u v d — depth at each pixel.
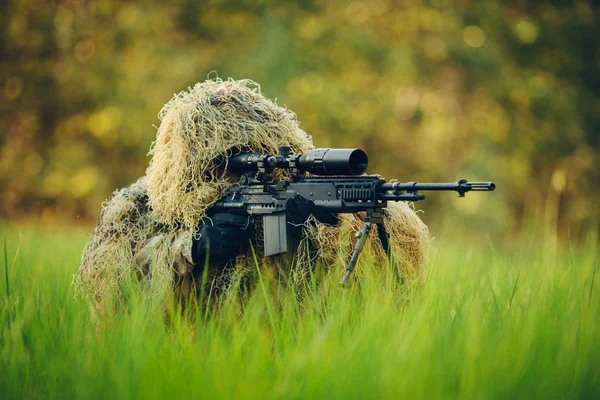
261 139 6.77
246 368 4.80
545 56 27.70
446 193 23.88
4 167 26.34
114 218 6.98
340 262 6.34
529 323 5.24
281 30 24.56
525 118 26.52
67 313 5.75
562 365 4.69
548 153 26.89
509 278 6.77
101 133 25.22
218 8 26.23
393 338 4.84
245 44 25.48
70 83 25.95
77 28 26.11
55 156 26.03
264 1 25.42
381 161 24.45
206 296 6.59
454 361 4.59
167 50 25.50
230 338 5.46
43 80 26.45
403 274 6.60
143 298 5.72
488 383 4.39
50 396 4.68
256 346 4.98
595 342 5.10
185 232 6.63
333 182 6.08
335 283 6.16
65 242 12.25
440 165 24.14
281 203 6.23
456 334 5.01
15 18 26.77
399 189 5.86
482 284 7.04
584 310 5.77
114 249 6.83
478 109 25.48
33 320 5.64
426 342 4.80
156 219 6.88
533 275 6.79
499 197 24.00
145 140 24.88
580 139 27.12
